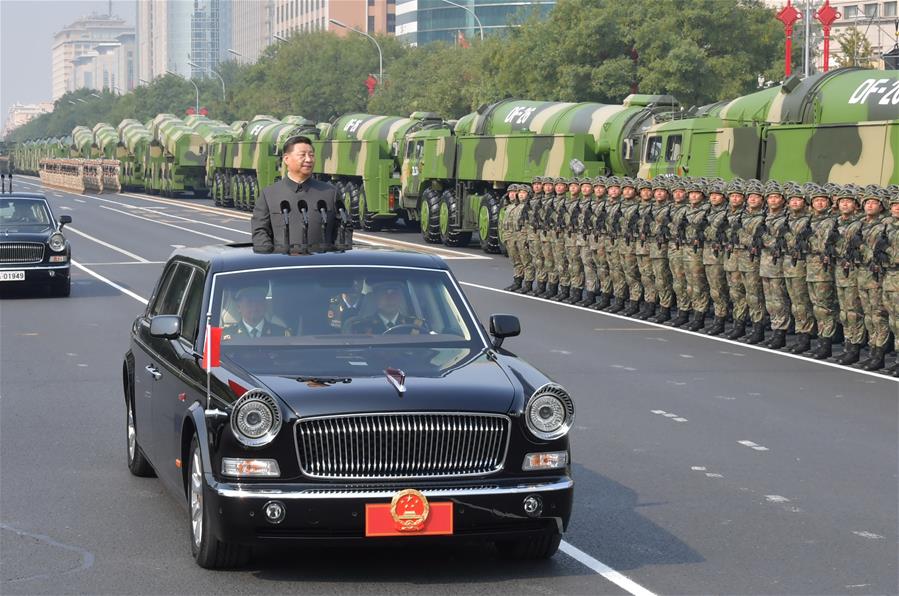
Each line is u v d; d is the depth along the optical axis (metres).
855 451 28.84
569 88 137.88
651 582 19.05
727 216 48.94
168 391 21.83
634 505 23.78
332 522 17.94
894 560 20.28
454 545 20.94
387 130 115.94
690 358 43.69
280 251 22.88
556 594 18.45
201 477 19.05
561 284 62.00
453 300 22.03
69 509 23.33
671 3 132.88
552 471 18.72
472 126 95.56
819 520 22.77
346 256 22.55
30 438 29.72
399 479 18.22
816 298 44.00
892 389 37.72
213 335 19.75
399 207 114.62
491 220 89.31
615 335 49.75
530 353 44.41
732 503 23.98
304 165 26.84
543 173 82.25
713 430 31.11
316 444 18.14
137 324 26.16
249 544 18.14
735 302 48.75
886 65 106.50
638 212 54.97
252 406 18.06
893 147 51.00
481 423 18.45
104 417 32.31
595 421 32.12
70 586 18.80
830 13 120.88
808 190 44.81
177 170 191.38
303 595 18.38
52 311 56.94
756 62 136.88
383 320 21.39
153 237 107.81
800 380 39.22
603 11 135.50
